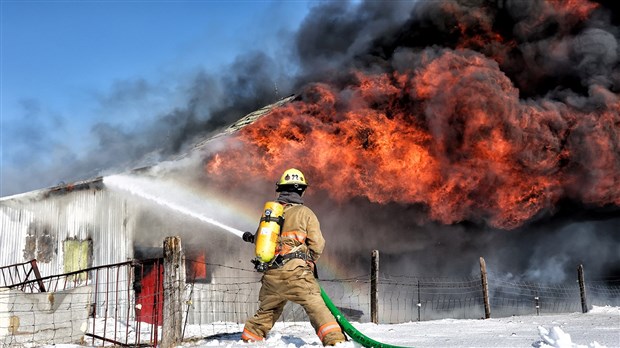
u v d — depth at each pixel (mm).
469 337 5930
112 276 15031
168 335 6000
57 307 7570
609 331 6230
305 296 5211
